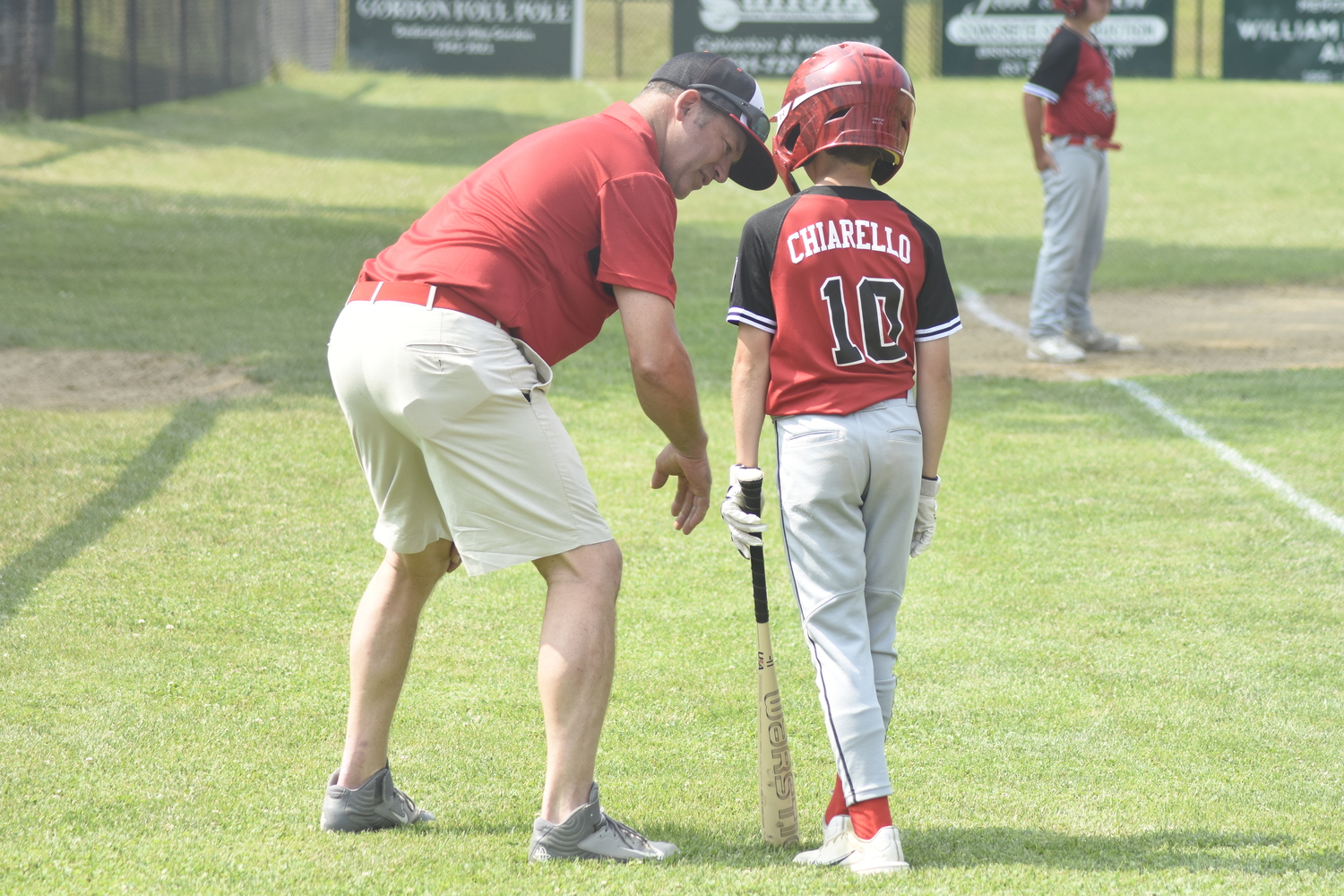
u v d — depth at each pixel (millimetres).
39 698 13359
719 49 102812
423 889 9711
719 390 27500
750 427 10914
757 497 10836
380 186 58375
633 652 15250
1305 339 34094
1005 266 45406
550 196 10406
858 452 10500
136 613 15719
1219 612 16531
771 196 61875
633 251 10391
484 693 14086
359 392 10398
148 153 64188
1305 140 74312
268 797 11500
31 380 26656
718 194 62250
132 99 79188
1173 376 29703
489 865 10188
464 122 81000
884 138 10828
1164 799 11750
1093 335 32656
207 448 22312
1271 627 16062
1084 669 14859
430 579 11266
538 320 10602
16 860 10031
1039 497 21062
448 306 10180
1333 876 10031
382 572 11297
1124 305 39406
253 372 27594
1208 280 42812
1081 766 12492
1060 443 24141
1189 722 13500
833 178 10984
